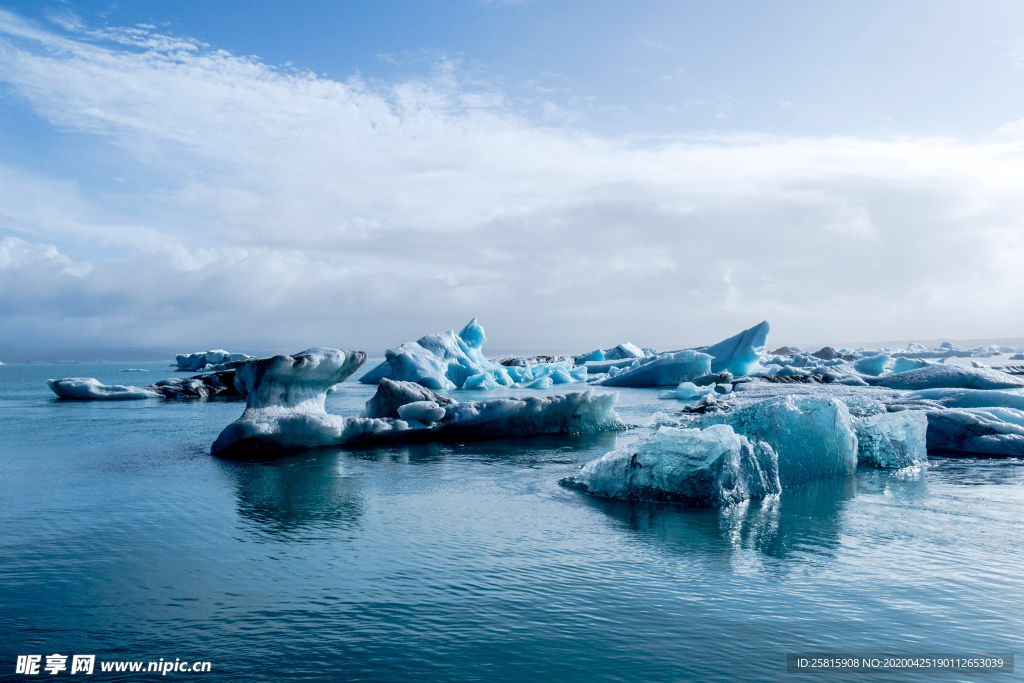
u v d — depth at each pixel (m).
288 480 8.59
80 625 4.07
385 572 4.97
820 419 8.79
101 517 6.69
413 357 31.42
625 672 3.41
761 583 4.65
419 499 7.46
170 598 4.50
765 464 7.77
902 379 22.94
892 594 4.43
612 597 4.41
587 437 12.91
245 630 3.97
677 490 7.25
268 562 5.23
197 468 9.50
